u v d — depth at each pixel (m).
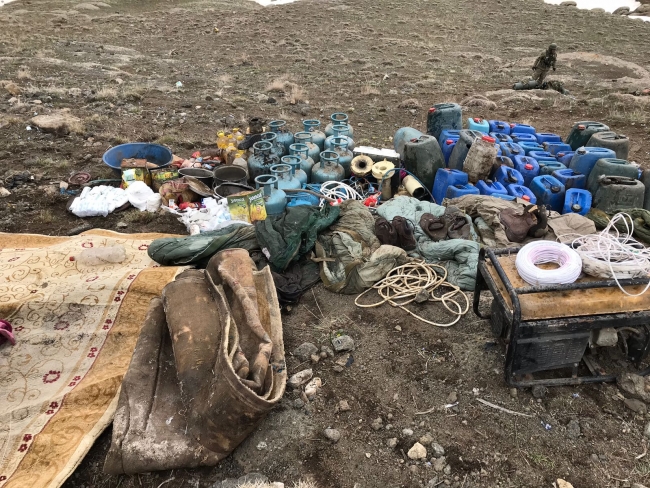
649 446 3.04
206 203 5.63
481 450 3.02
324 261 4.68
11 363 3.47
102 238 4.93
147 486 2.80
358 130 10.02
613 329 3.36
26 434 2.92
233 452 2.99
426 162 6.05
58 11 30.30
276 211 5.43
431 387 3.49
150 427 2.87
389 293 4.48
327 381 3.54
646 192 5.42
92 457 2.93
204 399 2.84
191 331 3.19
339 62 18.52
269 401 2.76
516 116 11.54
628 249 3.25
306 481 2.84
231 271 3.70
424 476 2.88
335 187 5.98
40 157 7.41
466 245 4.61
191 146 8.23
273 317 3.78
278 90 13.62
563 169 5.92
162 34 24.12
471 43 24.59
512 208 4.97
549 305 3.06
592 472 2.89
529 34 26.88
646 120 10.85
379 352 3.82
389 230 4.88
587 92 14.55
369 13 30.27
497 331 3.64
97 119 9.28
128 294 4.01
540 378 3.52
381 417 3.25
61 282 4.11
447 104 7.44
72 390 3.21
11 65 13.87
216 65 17.47
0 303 3.84
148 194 5.96
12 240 5.02
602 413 3.26
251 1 41.16
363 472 2.91
